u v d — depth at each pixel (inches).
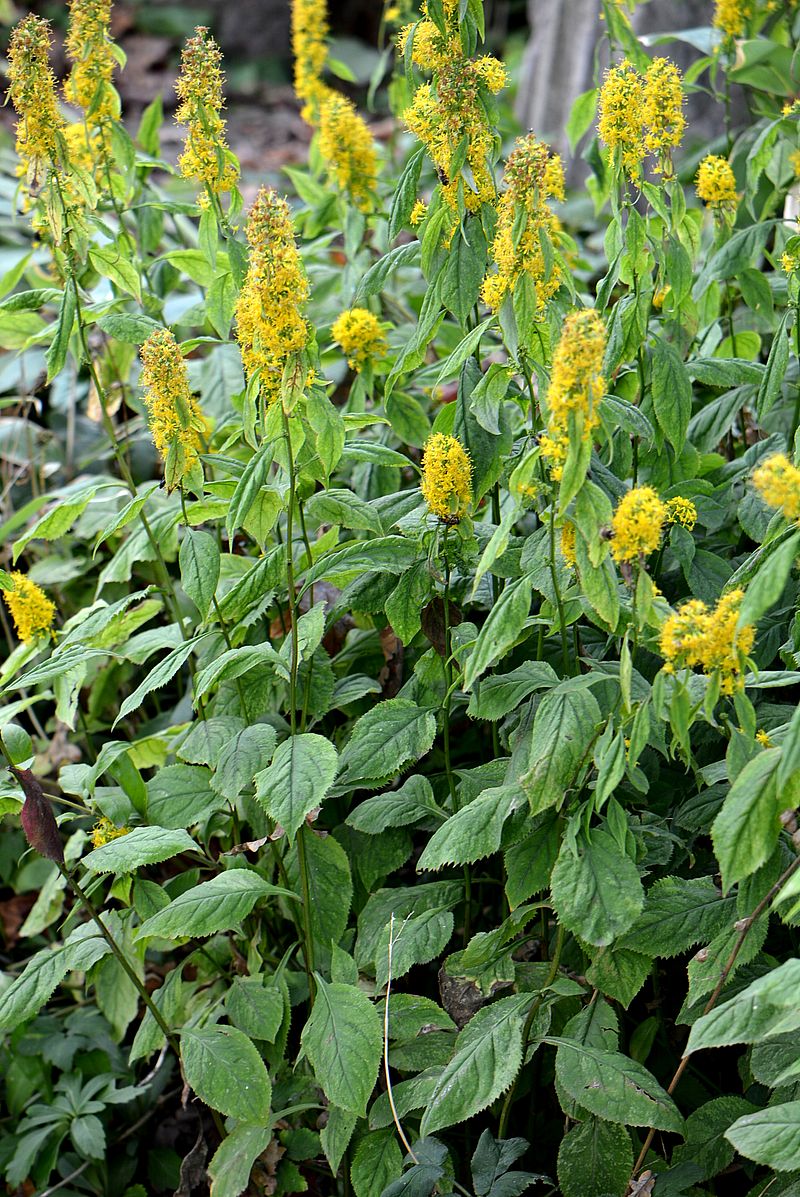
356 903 42.3
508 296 34.5
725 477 43.6
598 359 30.2
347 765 38.9
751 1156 30.5
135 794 39.7
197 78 39.2
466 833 34.4
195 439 38.2
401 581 37.9
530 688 35.6
